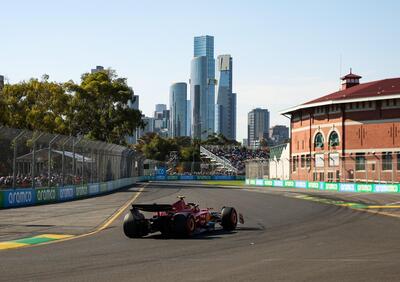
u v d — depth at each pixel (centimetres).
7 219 2341
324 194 4741
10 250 1423
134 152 8012
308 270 1089
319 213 2655
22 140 3184
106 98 8431
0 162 2980
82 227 2019
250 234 1769
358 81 8262
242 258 1261
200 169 12731
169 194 4819
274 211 2791
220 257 1279
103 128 8356
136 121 8612
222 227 1962
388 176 5956
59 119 7600
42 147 3466
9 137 3030
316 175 7125
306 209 2930
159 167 12669
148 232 1717
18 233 1823
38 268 1138
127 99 8588
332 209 2919
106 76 8525
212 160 13338
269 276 1026
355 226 2030
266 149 14462
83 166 4372
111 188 5638
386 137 6406
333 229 1923
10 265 1177
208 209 1920
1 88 7812
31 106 7688
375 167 6150
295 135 7875
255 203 3488
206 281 983
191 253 1351
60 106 7869
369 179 6194
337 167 6756
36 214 2603
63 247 1479
